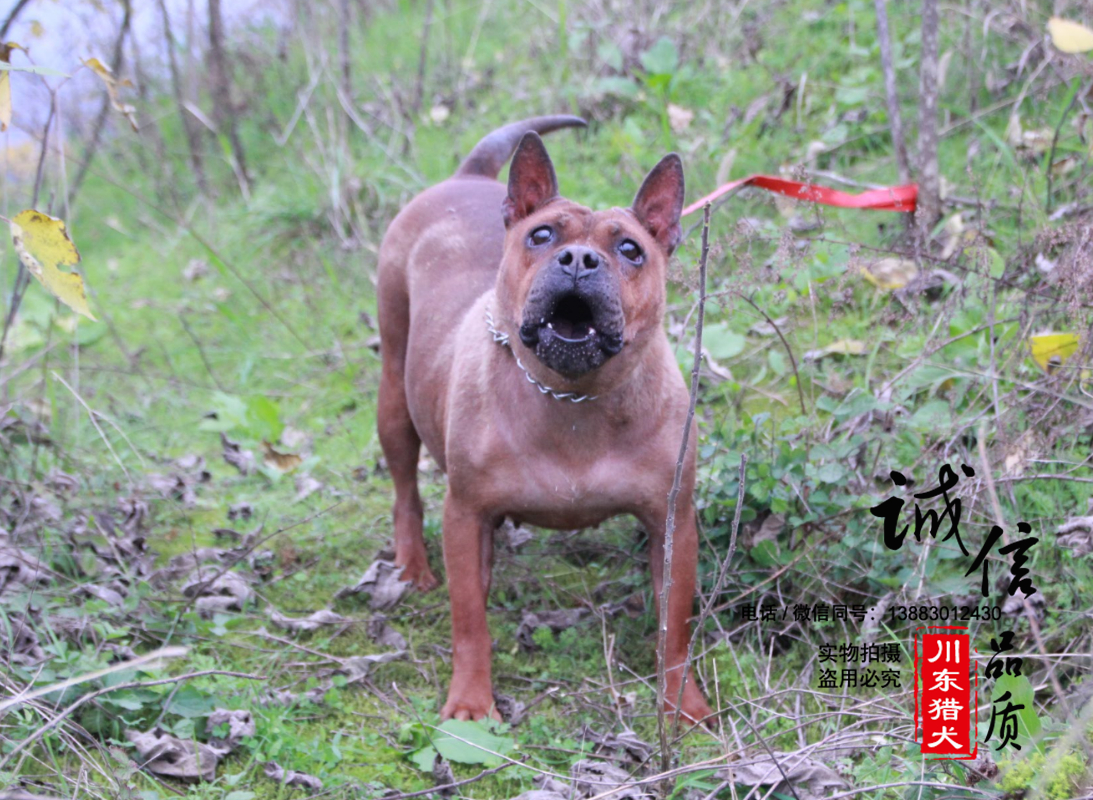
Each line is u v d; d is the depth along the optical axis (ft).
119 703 10.57
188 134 25.43
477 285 13.00
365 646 12.80
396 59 27.32
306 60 27.61
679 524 11.40
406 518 14.15
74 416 17.60
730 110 21.89
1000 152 18.62
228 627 12.98
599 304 9.70
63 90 26.53
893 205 16.79
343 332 20.45
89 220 26.07
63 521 14.07
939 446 13.46
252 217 23.71
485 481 11.29
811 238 15.24
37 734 9.40
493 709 11.42
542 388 10.83
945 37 21.43
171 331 21.31
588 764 10.32
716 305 15.55
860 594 12.55
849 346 15.88
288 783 10.35
